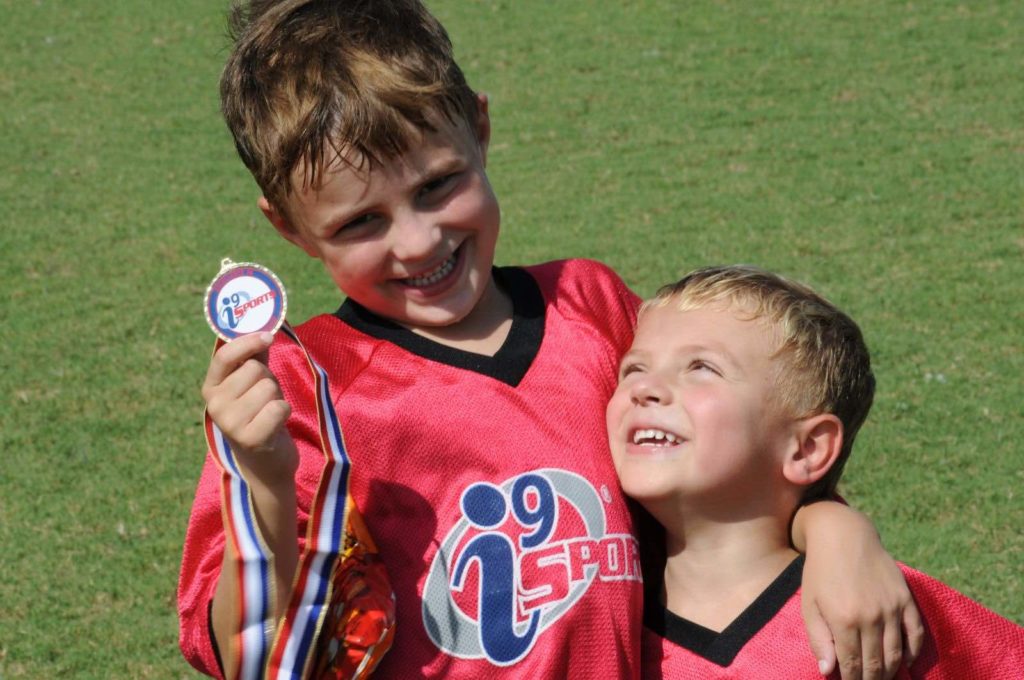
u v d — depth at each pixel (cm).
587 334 455
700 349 435
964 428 1143
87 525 1059
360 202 402
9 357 1409
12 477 1143
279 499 371
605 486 422
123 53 2830
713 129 2183
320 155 396
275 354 425
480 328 443
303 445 410
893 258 1588
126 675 869
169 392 1314
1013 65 2381
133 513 1076
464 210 414
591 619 402
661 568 451
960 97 2244
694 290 459
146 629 920
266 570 363
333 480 374
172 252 1742
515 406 420
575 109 2339
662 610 439
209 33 2969
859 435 1133
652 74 2505
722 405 427
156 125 2373
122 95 2555
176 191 2016
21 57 2795
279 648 362
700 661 424
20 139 2289
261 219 1880
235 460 370
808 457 446
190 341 1444
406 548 403
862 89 2327
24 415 1266
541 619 396
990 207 1745
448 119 410
